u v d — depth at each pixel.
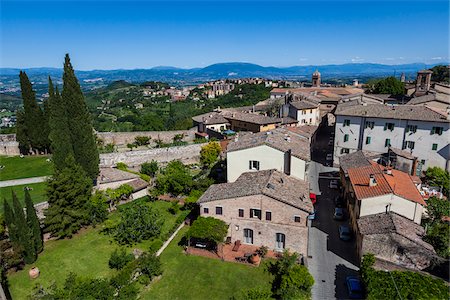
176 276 32.25
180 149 72.25
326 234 39.50
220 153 68.62
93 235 40.72
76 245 38.34
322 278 31.28
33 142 71.06
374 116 58.19
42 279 32.16
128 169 64.44
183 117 127.44
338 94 117.31
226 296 29.38
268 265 33.53
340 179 53.34
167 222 44.09
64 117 46.22
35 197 49.50
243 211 36.47
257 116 89.88
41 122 70.81
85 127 47.91
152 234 39.69
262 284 30.77
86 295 26.50
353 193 39.75
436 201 39.59
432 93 81.56
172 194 52.69
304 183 41.38
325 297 28.72
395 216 33.56
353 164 48.19
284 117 93.25
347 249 36.22
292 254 33.16
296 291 27.77
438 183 50.22
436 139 53.62
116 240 39.38
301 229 34.25
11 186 54.38
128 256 33.91
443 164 53.75
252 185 37.69
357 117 60.03
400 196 34.34
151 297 29.45
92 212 42.91
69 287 27.89
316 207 46.59
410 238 30.00
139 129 108.38
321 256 34.94
